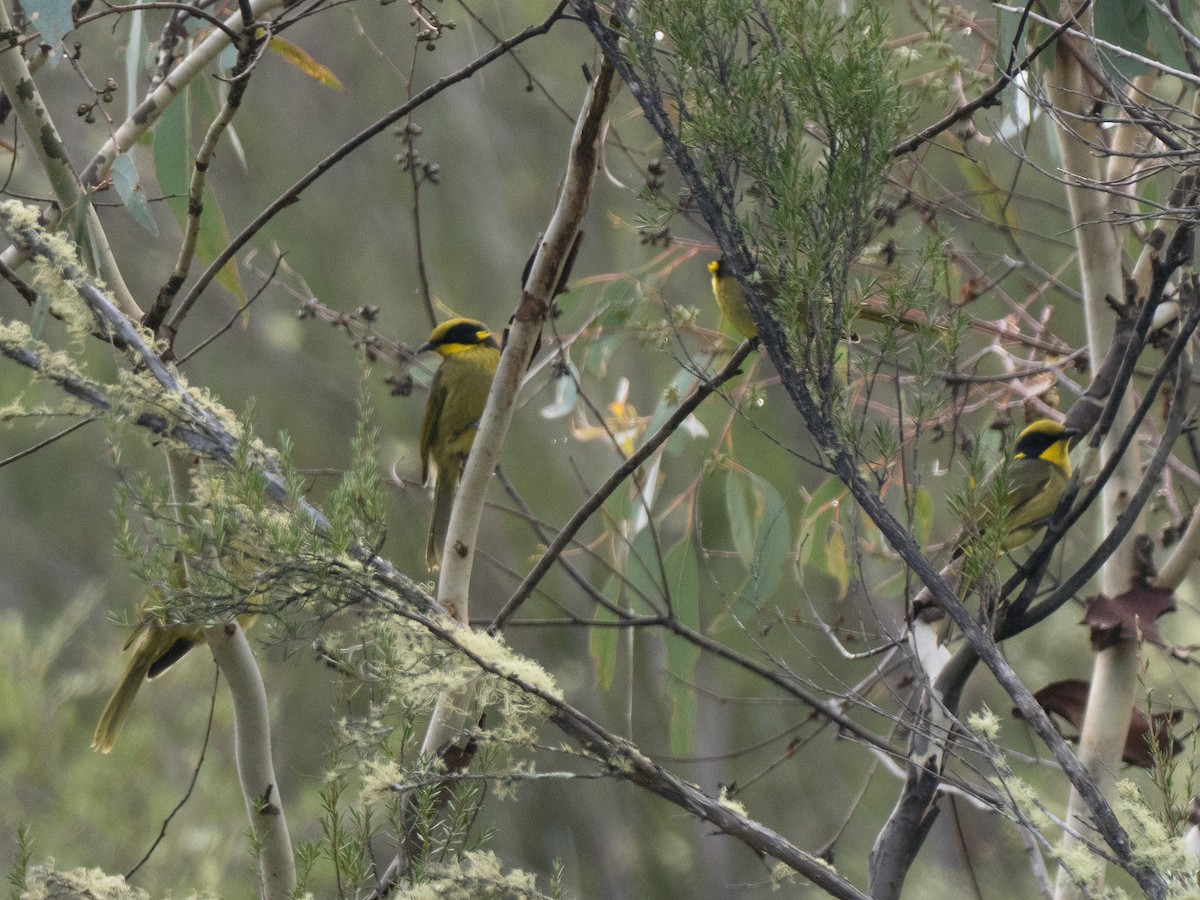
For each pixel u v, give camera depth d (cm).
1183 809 540
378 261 2203
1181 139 658
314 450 2088
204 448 599
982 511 674
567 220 775
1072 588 721
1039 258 1457
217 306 2175
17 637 1270
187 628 773
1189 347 709
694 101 604
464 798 576
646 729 2200
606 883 2239
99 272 768
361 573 529
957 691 765
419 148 2203
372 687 583
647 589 1109
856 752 2209
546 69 2141
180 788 1194
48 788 1202
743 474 1110
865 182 576
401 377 1104
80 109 828
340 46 2216
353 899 586
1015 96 893
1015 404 1052
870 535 1111
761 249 590
